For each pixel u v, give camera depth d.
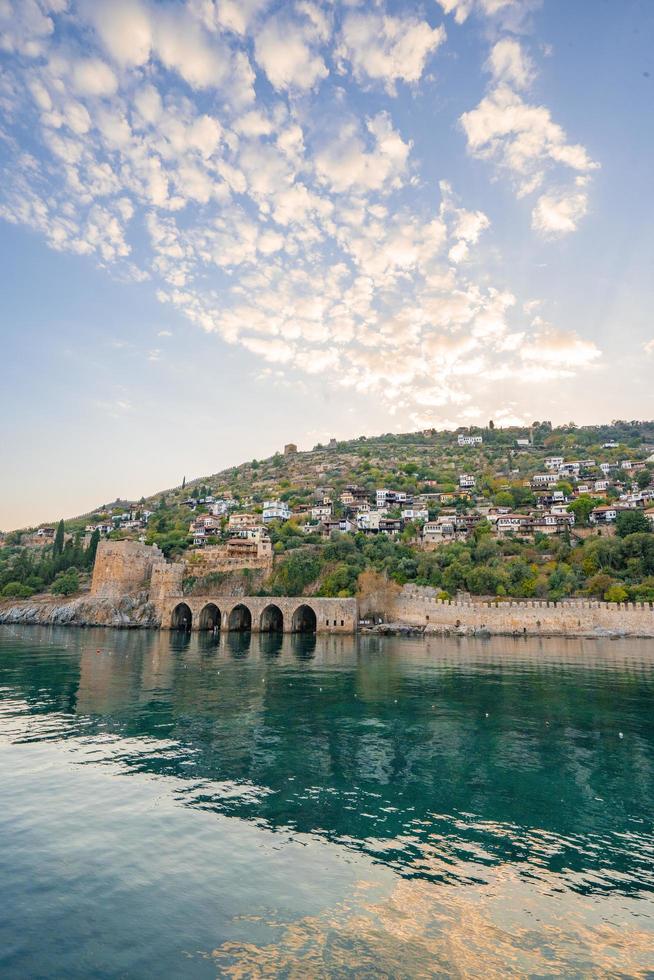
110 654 74.69
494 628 109.12
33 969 13.04
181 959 13.45
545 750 31.33
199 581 139.25
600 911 15.88
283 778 26.28
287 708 41.66
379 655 76.69
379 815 22.33
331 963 13.30
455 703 43.88
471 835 20.69
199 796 23.89
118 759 28.62
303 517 197.25
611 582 112.94
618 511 160.38
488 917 15.42
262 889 16.69
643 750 31.39
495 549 139.38
